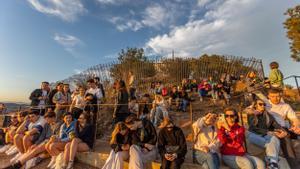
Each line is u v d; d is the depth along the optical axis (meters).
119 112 7.86
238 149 5.14
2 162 7.77
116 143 5.77
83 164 6.62
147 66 17.48
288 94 13.44
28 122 8.36
